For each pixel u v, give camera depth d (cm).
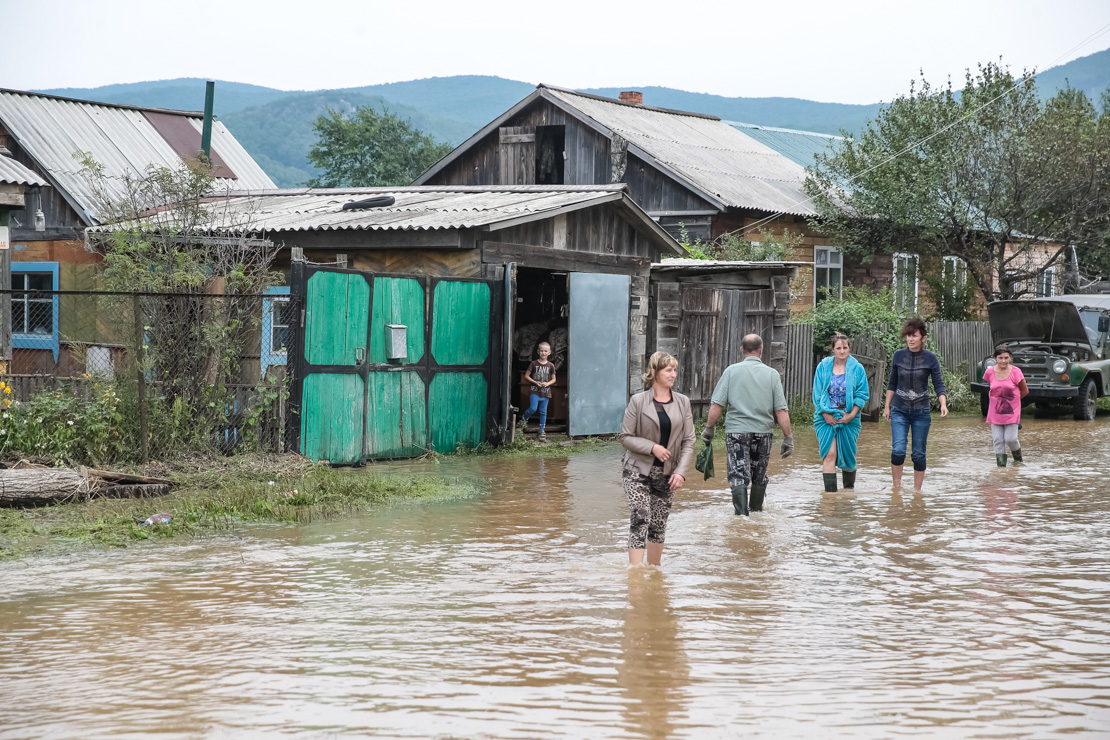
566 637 585
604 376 1627
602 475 1249
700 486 1173
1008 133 2677
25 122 1983
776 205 2673
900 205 2653
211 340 1147
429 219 1434
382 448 1312
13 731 443
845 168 2797
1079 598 683
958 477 1263
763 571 753
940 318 2772
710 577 732
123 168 2022
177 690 495
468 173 2984
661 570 753
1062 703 486
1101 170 2638
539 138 2969
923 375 1152
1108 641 585
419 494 1084
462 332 1416
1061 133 2641
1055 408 2336
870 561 790
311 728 448
